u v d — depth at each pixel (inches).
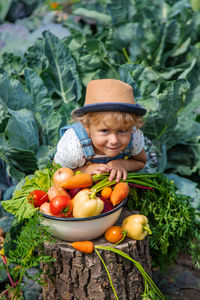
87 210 70.2
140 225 76.6
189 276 104.9
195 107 141.2
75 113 79.6
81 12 171.3
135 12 158.4
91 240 78.1
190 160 134.9
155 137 117.4
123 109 69.9
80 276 76.0
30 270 94.8
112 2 156.6
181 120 138.2
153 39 156.0
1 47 172.2
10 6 234.2
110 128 71.7
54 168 85.7
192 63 143.8
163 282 102.7
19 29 184.9
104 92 71.5
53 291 80.8
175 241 94.9
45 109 120.8
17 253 74.0
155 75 141.8
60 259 76.5
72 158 84.4
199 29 168.9
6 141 102.9
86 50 132.1
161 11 162.7
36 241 73.3
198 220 98.8
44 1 246.7
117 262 75.7
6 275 94.7
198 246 92.7
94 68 131.0
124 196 76.7
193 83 144.1
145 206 90.2
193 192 110.6
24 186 82.4
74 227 71.7
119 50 161.8
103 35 161.6
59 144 87.4
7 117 104.5
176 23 155.1
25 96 117.2
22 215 74.0
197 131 137.0
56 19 218.7
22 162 110.6
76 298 78.7
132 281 78.6
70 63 127.4
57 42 125.0
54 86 131.5
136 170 90.7
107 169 82.5
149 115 111.3
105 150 76.7
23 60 142.9
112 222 76.9
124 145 76.2
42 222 74.9
